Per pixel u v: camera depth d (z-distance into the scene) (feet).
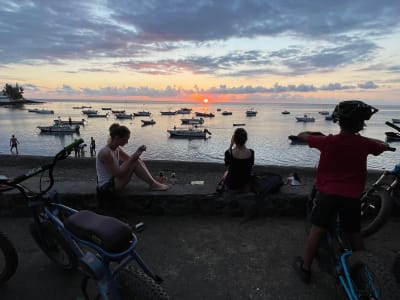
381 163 124.16
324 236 8.88
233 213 12.28
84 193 12.18
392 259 6.10
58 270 8.42
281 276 8.30
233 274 8.39
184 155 149.28
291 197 12.05
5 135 205.16
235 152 12.19
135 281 5.38
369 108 6.71
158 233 10.82
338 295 7.48
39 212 7.86
